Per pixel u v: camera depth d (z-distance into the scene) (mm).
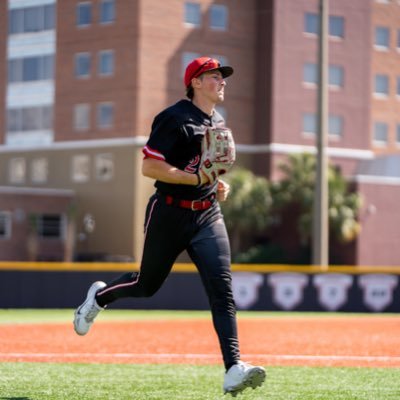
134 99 128625
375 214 132750
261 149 138000
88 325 16750
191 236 15219
